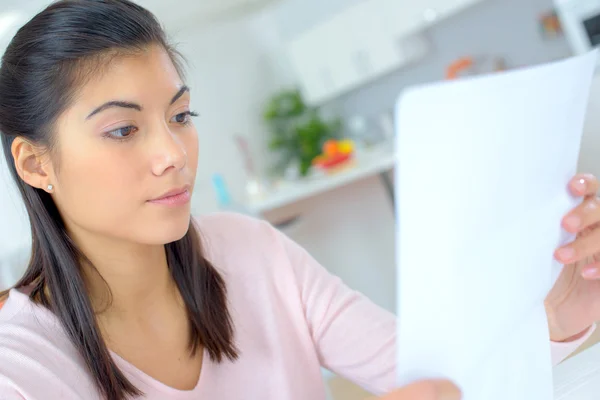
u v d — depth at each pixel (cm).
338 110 540
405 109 37
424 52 459
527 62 422
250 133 545
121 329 85
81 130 71
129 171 71
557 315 70
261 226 103
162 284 88
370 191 379
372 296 385
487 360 50
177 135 75
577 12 345
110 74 70
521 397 55
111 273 83
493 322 48
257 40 555
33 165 77
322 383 98
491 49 437
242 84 544
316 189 362
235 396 91
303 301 99
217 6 473
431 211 40
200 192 436
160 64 73
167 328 88
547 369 58
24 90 73
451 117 38
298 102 521
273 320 95
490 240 44
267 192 438
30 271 83
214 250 98
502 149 42
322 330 98
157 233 74
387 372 91
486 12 430
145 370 85
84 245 82
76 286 79
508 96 41
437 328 44
